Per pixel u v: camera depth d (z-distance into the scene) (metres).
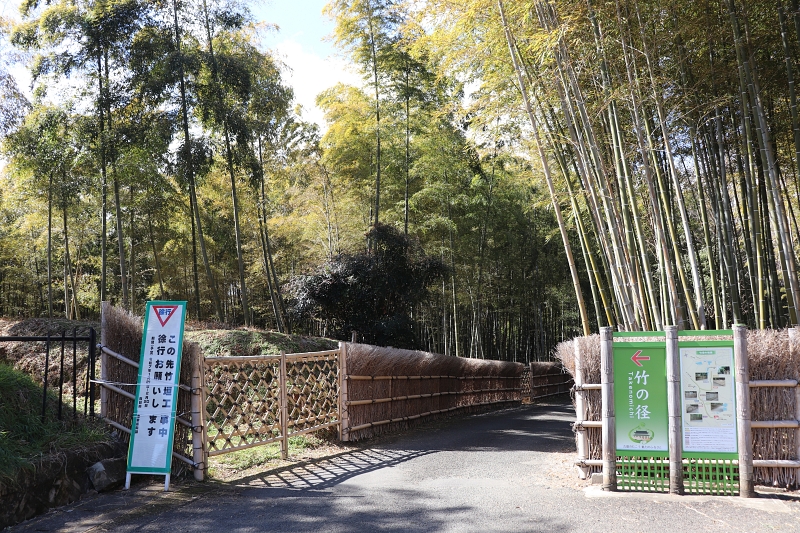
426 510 4.18
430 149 14.74
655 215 5.90
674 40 6.61
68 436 4.59
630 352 4.79
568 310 21.83
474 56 7.35
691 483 4.68
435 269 13.73
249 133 12.95
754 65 6.11
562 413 12.57
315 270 13.77
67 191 13.84
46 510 4.07
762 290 5.93
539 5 6.07
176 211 16.66
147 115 12.12
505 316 21.30
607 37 6.28
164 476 5.06
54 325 9.96
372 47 13.73
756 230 6.00
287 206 18.97
